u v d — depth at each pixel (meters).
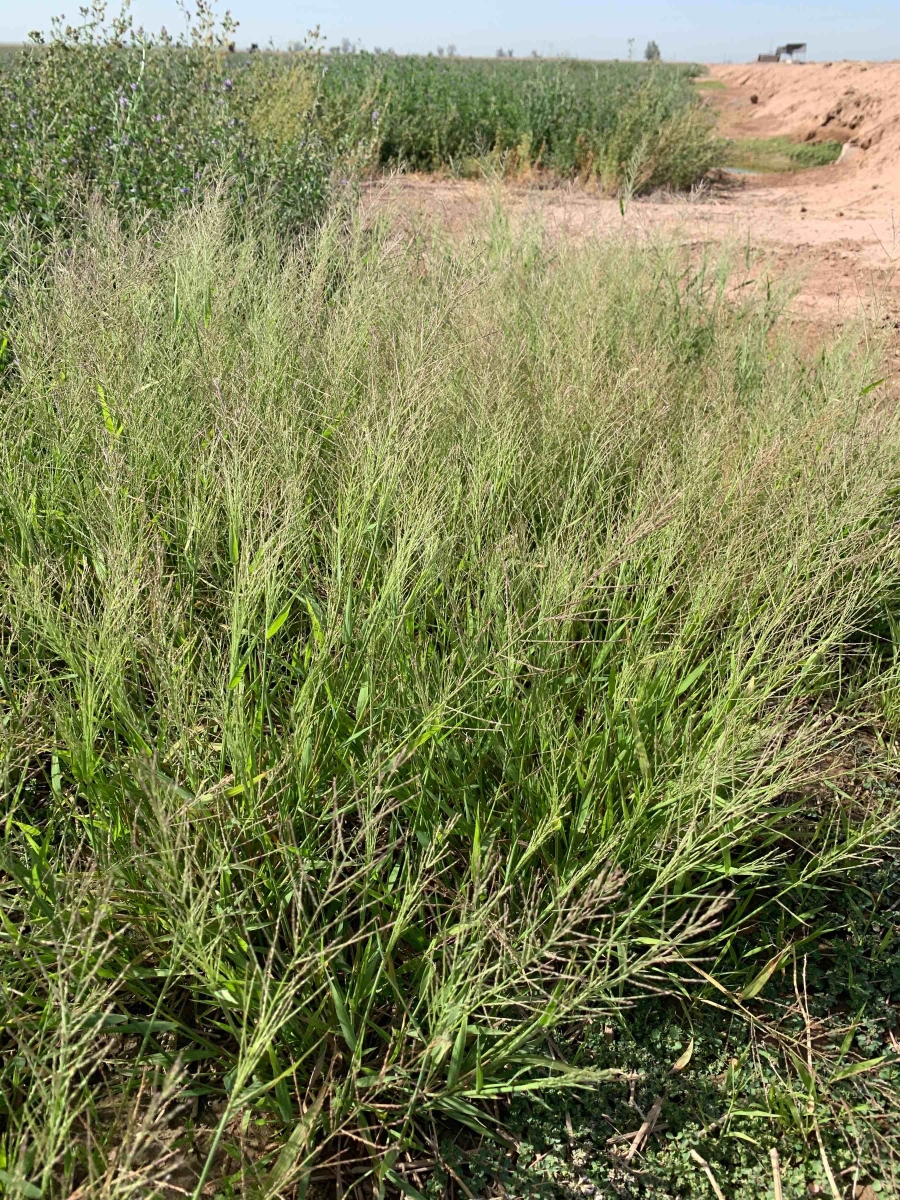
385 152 15.03
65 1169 1.62
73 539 3.05
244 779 2.18
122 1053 2.06
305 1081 2.02
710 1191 1.98
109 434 3.11
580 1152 1.99
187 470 3.26
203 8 7.77
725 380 4.33
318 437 3.46
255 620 2.76
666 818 2.42
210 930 2.02
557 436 3.59
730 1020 2.30
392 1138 1.97
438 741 2.43
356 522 2.90
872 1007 2.36
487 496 3.19
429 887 2.37
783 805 2.82
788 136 21.92
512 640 2.49
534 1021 2.04
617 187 13.97
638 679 2.68
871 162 16.16
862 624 3.49
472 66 24.73
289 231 6.29
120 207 5.40
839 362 4.68
